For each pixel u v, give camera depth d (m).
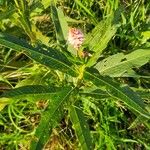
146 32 0.33
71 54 0.26
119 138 0.29
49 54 0.24
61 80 0.29
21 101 0.30
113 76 0.27
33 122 0.31
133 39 0.33
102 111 0.30
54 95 0.25
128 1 0.36
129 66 0.27
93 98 0.28
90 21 0.35
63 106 0.24
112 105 0.30
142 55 0.27
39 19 0.35
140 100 0.23
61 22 0.28
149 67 0.33
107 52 0.33
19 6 0.31
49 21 0.35
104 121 0.30
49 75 0.29
